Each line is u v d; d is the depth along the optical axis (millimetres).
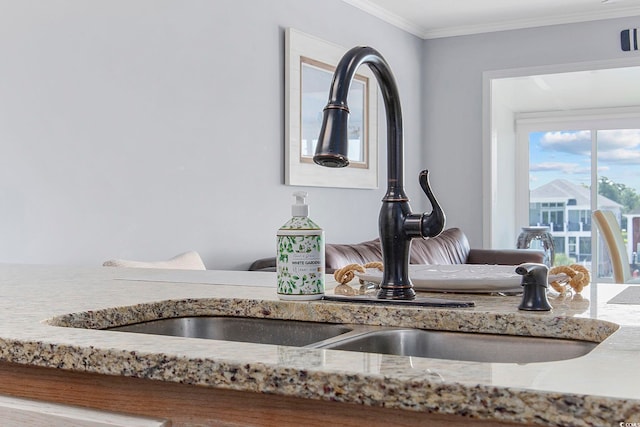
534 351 952
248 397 674
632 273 6559
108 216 2812
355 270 1356
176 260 2553
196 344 741
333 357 667
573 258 6754
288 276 1156
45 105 2549
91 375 771
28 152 2484
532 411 524
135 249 2943
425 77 5816
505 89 6016
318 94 4215
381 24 5102
